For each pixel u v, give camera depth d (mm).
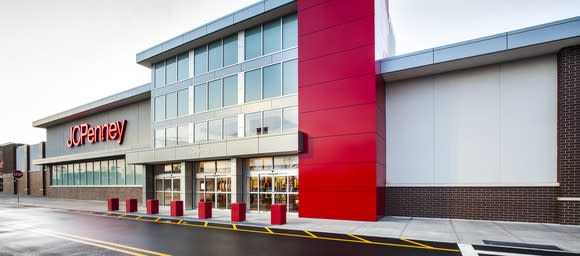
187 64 23812
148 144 26844
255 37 19953
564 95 12930
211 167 21594
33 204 28031
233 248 9703
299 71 17312
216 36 21531
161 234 12133
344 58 16000
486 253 8859
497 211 14258
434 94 16047
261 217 16484
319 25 16906
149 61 25969
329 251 9234
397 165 16625
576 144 12586
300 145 16422
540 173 13641
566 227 12430
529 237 10766
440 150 15703
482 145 14812
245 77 20125
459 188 15109
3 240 11344
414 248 9477
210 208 16469
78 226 14477
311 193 16281
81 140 35000
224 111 20953
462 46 14195
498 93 14664
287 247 9766
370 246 9789
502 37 13430
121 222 15688
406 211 16156
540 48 13172
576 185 12555
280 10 18344
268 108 18781
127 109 30422
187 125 23203
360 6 15844
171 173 24359
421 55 15031
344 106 15766
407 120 16594
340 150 15656
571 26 12188
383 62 15875
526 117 14039
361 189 14938
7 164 52094
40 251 9633
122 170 29797
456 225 13281
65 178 37969
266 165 19031
